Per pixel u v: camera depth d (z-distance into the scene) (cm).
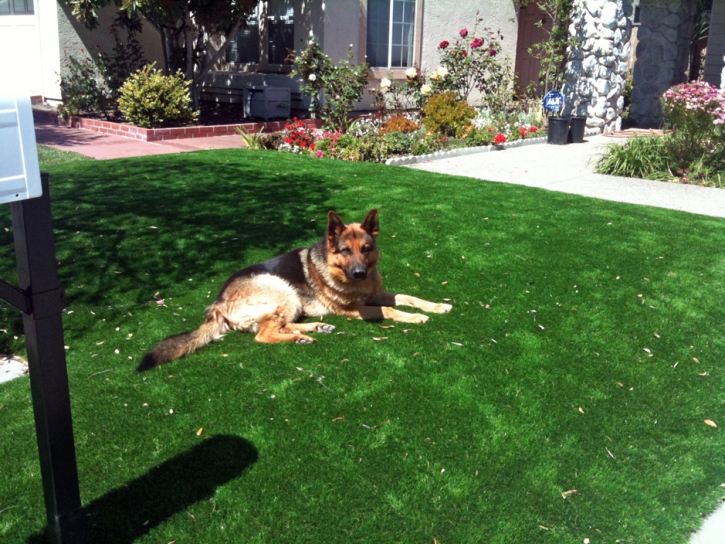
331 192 774
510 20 1722
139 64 1461
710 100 889
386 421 328
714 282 529
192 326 447
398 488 281
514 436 320
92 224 634
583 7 1388
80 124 1286
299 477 286
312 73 1252
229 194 754
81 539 239
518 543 255
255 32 1514
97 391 358
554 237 624
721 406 361
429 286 513
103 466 293
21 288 206
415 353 399
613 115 1455
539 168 1003
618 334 438
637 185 897
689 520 273
